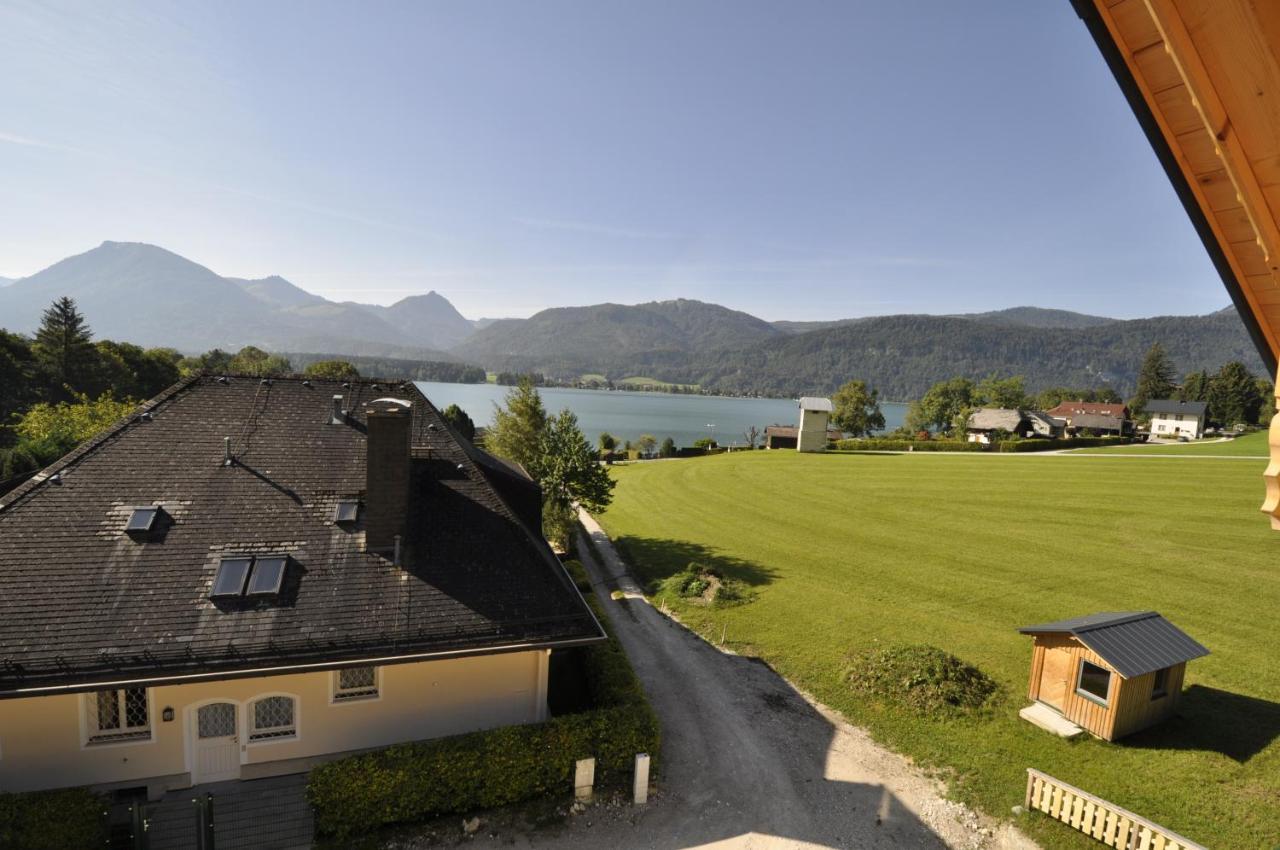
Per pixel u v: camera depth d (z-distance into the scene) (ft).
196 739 46.42
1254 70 8.14
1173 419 388.37
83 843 39.47
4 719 42.55
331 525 53.16
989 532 126.72
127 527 48.83
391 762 44.78
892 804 49.42
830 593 94.99
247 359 424.46
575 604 53.98
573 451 117.60
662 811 48.06
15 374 222.48
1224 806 46.65
